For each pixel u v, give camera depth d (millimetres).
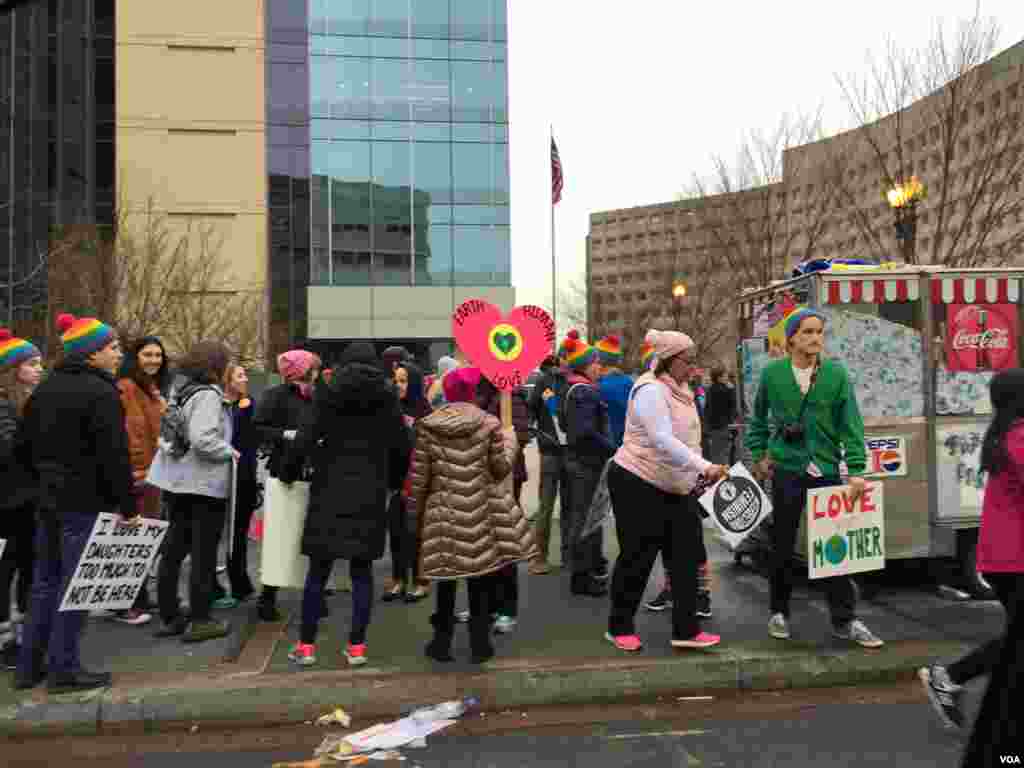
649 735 4020
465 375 4781
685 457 4555
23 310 17375
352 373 4586
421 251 32750
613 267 84625
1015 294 6262
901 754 3721
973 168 13812
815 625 5395
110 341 4445
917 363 6188
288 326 31391
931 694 3844
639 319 39250
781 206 20625
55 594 4449
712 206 22422
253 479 6199
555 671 4570
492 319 5281
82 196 27891
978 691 4273
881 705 4359
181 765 3727
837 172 17578
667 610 5934
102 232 21906
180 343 18438
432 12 32938
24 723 4062
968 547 6094
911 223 13477
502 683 4473
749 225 21109
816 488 4938
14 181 23078
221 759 3795
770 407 5207
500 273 33188
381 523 4730
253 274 30312
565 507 7484
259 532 5836
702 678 4586
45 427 4309
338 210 32094
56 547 4457
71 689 4328
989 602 5984
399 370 6703
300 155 31688
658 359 4879
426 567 4590
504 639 5238
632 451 4875
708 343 30906
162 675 4555
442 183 32938
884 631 5258
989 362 6238
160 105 29781
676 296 30656
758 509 5238
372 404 4648
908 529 6129
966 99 13633
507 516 4691
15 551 5047
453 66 33062
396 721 4191
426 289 32688
